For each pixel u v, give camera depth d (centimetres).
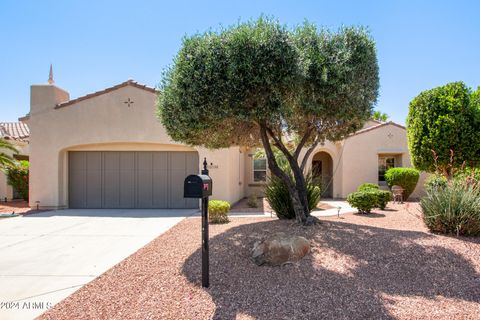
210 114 600
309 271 507
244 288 460
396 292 438
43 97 1409
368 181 1819
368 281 472
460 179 764
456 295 430
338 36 700
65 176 1435
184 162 1431
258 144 928
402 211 1194
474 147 1058
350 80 654
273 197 882
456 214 654
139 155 1438
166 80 719
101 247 746
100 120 1389
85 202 1442
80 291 470
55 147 1401
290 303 409
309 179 915
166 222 1077
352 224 775
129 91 1384
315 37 684
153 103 1380
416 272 497
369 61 721
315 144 846
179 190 1428
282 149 796
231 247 634
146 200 1430
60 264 614
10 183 1775
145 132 1380
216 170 1388
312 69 643
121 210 1381
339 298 421
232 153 1530
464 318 367
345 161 1819
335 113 688
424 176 1783
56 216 1220
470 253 555
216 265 550
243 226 795
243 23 643
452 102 1083
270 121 645
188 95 613
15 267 597
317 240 630
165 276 518
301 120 764
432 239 626
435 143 1092
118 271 551
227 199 1383
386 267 514
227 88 587
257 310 392
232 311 390
